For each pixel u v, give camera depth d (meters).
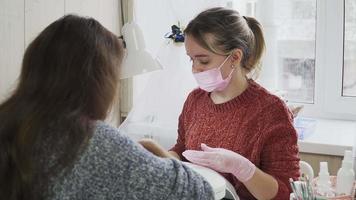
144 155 0.87
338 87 2.39
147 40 2.32
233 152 1.37
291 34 2.44
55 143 0.82
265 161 1.39
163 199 0.86
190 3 2.18
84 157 0.82
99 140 0.84
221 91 1.52
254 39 1.47
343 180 1.49
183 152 1.50
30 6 1.80
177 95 2.16
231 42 1.40
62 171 0.81
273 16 2.24
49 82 0.85
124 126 2.22
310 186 1.30
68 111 0.84
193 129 1.57
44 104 0.84
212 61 1.42
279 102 1.42
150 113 2.20
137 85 2.37
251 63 1.49
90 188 0.82
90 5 2.13
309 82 2.46
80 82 0.86
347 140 2.05
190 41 1.42
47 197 0.81
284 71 2.48
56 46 0.87
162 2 2.26
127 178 0.84
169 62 2.13
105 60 0.89
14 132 0.84
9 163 0.83
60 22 0.90
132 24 1.44
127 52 1.41
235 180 1.40
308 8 2.39
